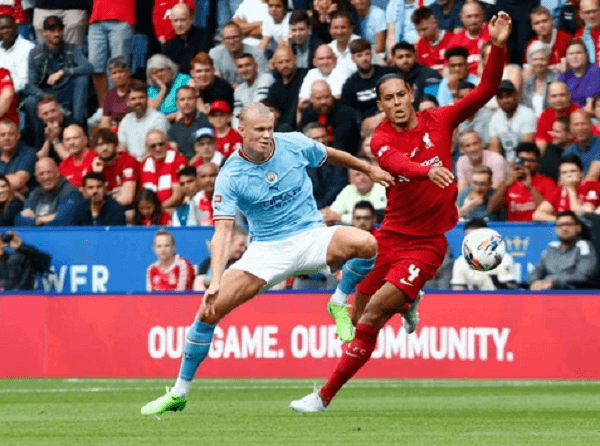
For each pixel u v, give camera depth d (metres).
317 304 32.56
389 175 19.69
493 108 35.72
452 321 32.06
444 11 37.88
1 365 33.69
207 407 23.09
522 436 16.11
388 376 32.31
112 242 34.56
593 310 31.44
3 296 33.78
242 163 18.58
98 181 36.34
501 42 20.33
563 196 33.75
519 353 31.75
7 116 39.97
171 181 36.91
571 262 31.75
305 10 40.44
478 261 22.09
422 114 21.00
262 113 18.05
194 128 38.25
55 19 40.59
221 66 39.50
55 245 34.78
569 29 37.00
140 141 38.41
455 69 36.66
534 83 36.31
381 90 20.59
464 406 23.03
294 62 38.38
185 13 40.22
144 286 34.47
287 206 19.03
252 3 40.97
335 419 19.44
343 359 20.81
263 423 18.64
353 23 39.00
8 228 34.75
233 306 18.94
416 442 15.13
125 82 39.94
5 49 41.06
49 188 36.66
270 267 19.00
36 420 19.88
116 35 40.78
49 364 33.53
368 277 22.25
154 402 19.34
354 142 36.31
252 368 32.81
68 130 38.03
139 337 33.25
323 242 19.06
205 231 34.00
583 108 35.25
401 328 32.28
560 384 30.17
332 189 34.59
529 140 35.09
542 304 31.67
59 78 40.66
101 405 24.08
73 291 34.62
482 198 33.91
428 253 21.09
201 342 18.95
